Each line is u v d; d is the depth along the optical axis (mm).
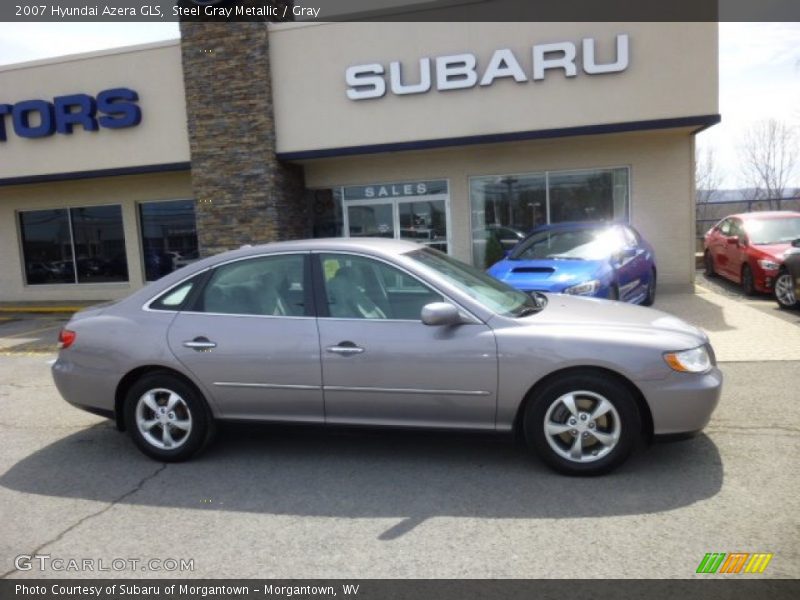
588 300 5156
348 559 3359
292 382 4488
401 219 13594
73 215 15367
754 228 12445
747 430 4977
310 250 4680
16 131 13703
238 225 12672
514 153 12789
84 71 13328
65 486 4473
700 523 3574
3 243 15758
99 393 4848
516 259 8719
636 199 12375
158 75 13008
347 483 4320
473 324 4281
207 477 4523
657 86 10844
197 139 12727
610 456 4156
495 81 11391
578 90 11102
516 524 3652
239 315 4652
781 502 3783
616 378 4141
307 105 12258
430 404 4324
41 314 14258
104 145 13430
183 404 4730
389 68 11781
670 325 4445
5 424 5965
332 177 13719
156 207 14883
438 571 3213
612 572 3139
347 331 4410
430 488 4180
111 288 15234
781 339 8055
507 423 4289
